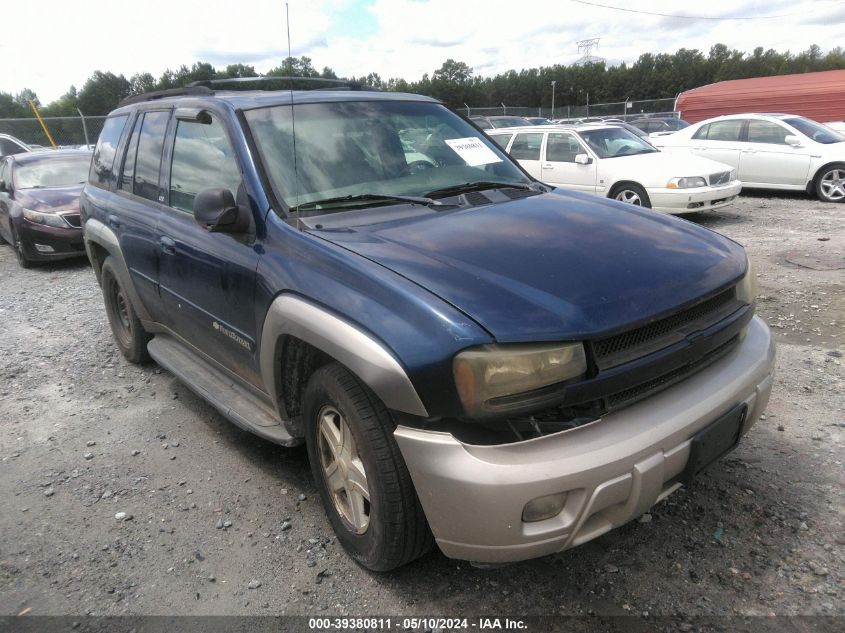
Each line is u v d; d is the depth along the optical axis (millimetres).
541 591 2473
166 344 4301
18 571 2734
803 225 9250
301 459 3557
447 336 1995
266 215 2840
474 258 2365
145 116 4258
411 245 2496
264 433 2980
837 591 2377
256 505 3133
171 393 4504
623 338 2137
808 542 2643
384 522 2311
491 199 3148
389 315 2146
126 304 4637
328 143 3209
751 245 8141
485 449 2016
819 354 4531
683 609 2342
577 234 2645
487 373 1953
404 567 2641
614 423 2121
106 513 3119
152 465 3551
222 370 3562
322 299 2383
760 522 2779
